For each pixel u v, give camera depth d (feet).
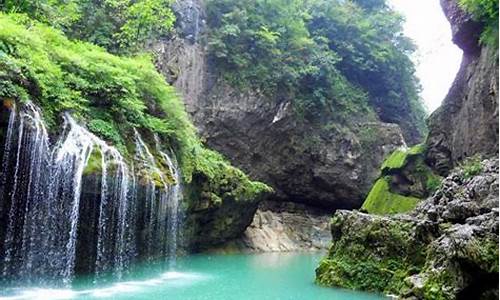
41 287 32.89
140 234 41.45
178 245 49.90
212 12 87.20
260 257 59.47
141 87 47.24
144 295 31.50
